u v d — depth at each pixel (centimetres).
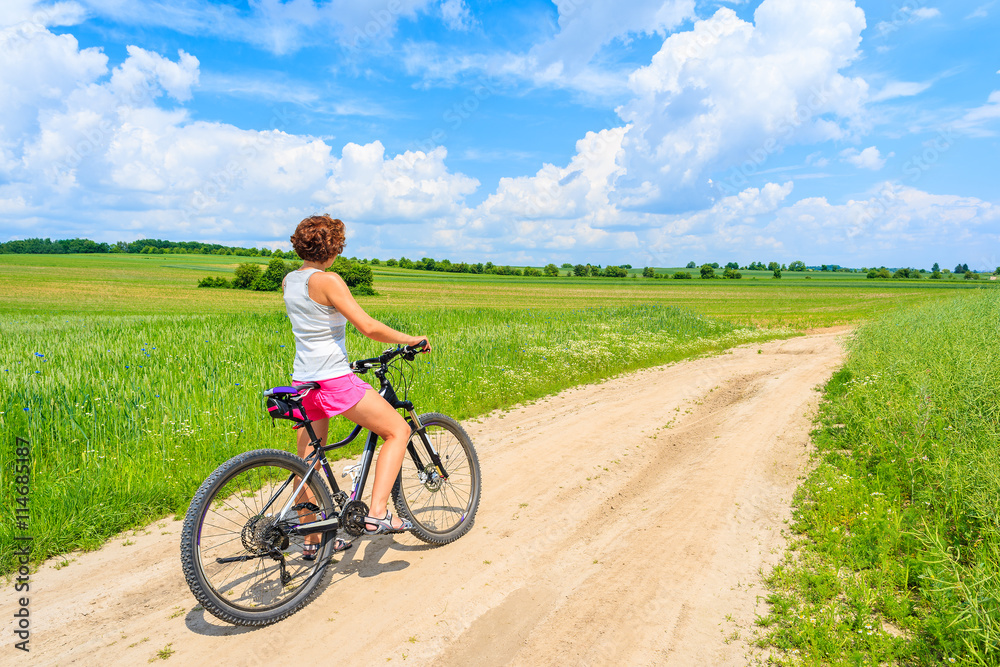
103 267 8869
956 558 299
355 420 292
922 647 238
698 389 897
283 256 12912
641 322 1828
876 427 518
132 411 536
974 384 505
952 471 378
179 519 385
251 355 877
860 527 350
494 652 243
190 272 8450
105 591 290
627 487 463
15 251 12750
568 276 12181
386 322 1642
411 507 379
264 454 269
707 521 385
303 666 232
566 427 659
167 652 238
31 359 768
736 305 4628
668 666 233
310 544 293
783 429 624
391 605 279
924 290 7462
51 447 461
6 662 228
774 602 279
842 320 2881
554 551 344
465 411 728
